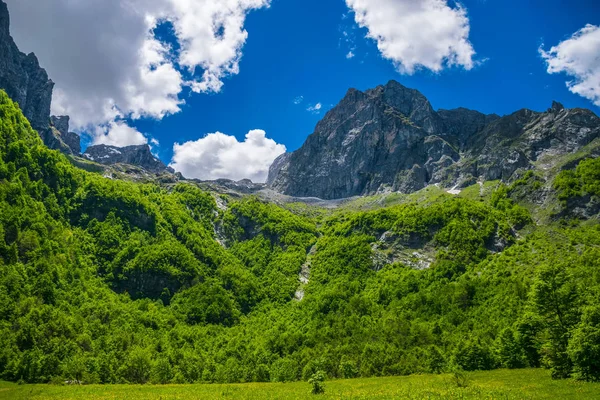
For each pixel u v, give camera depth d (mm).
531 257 180000
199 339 175875
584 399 48062
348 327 164500
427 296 171125
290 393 77125
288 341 164000
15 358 112750
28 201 193250
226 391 85750
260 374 131250
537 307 74438
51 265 167000
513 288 147375
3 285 140500
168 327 179625
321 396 69000
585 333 61625
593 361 60344
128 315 173500
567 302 71312
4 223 165250
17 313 134125
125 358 128750
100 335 148125
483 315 145250
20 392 90000
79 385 104125
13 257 154500
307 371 123562
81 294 171375
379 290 194125
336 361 130000
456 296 161375
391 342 142875
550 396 51688
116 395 81688
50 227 193875
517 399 51344
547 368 77000
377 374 118875
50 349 122812
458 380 72000
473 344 105250
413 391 66812
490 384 68750
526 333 88438
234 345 170500
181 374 124188
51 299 154000
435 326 146625
